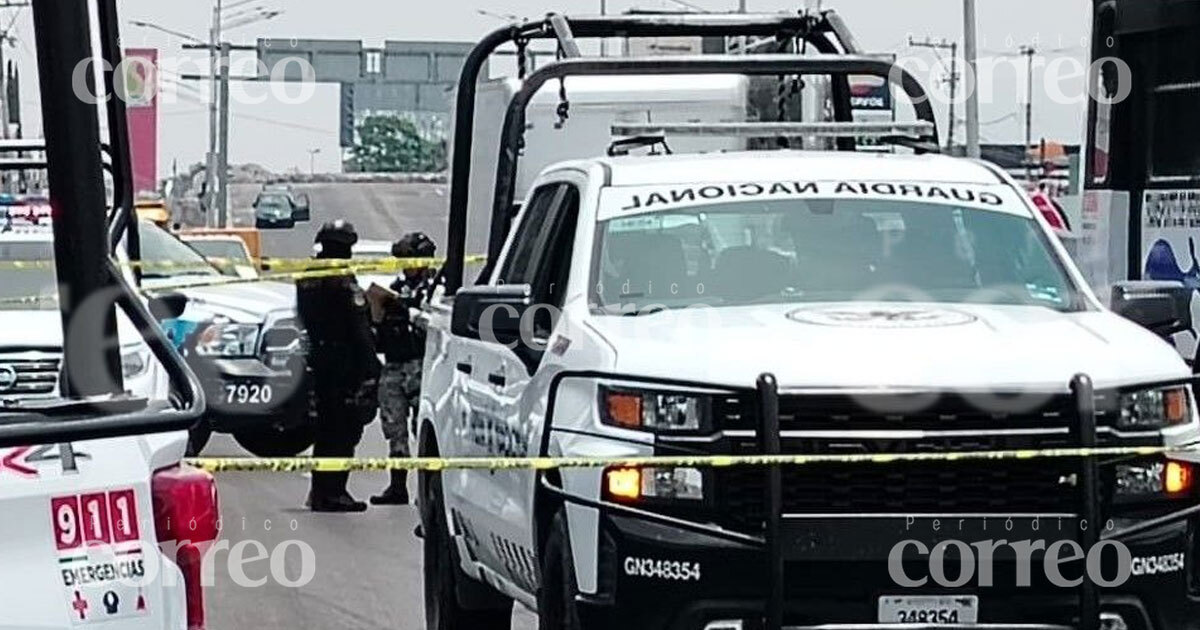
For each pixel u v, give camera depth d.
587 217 9.10
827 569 7.59
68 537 4.91
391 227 64.31
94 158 4.92
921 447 7.58
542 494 8.18
